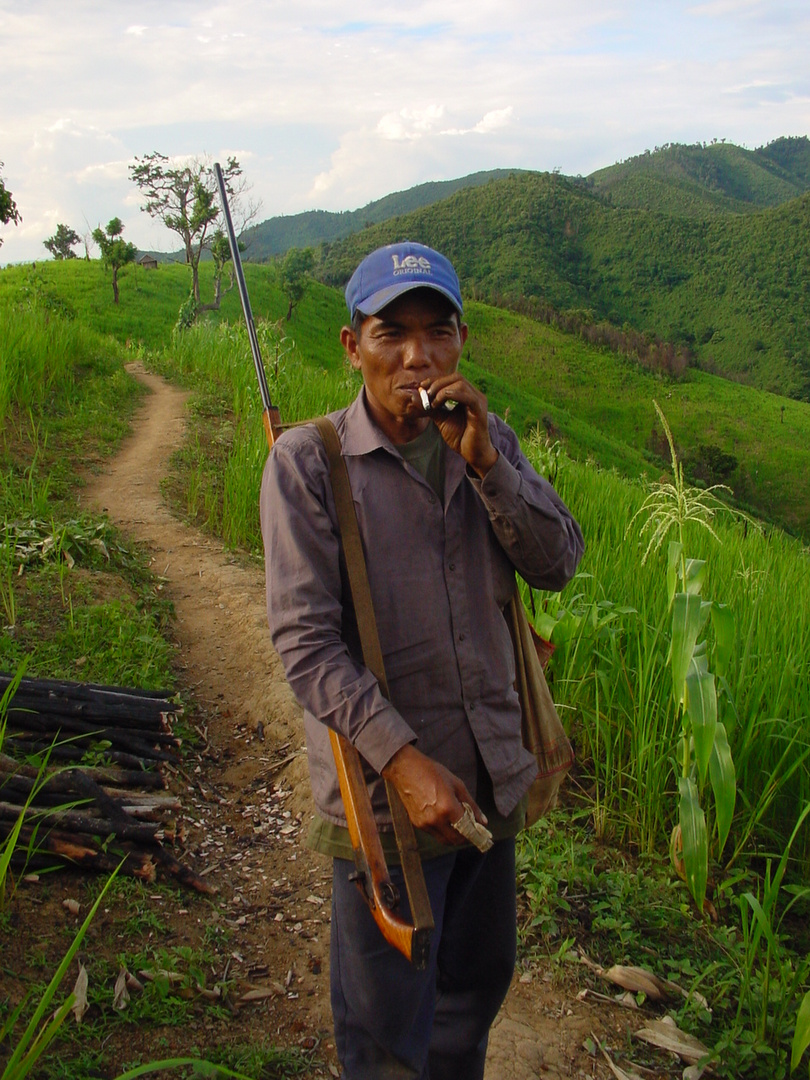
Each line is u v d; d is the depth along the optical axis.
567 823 4.23
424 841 1.80
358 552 1.77
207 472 10.41
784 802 4.36
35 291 35.72
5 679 4.06
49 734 4.00
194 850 3.81
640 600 5.25
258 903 3.52
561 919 3.53
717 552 6.38
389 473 1.83
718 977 3.34
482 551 1.91
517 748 1.95
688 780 3.59
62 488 8.84
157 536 8.05
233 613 6.41
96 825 3.42
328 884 3.65
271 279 80.00
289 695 5.15
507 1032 2.94
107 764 3.98
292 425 1.91
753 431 123.69
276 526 1.75
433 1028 2.19
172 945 3.10
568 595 5.27
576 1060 2.87
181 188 54.78
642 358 143.38
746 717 4.35
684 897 3.80
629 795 4.26
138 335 56.44
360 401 1.87
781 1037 3.05
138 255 82.62
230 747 4.84
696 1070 2.87
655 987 3.21
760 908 3.15
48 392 12.57
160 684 5.05
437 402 1.70
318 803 1.89
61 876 3.28
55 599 5.78
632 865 4.05
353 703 1.61
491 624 1.92
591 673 4.72
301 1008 2.98
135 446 11.29
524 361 136.50
